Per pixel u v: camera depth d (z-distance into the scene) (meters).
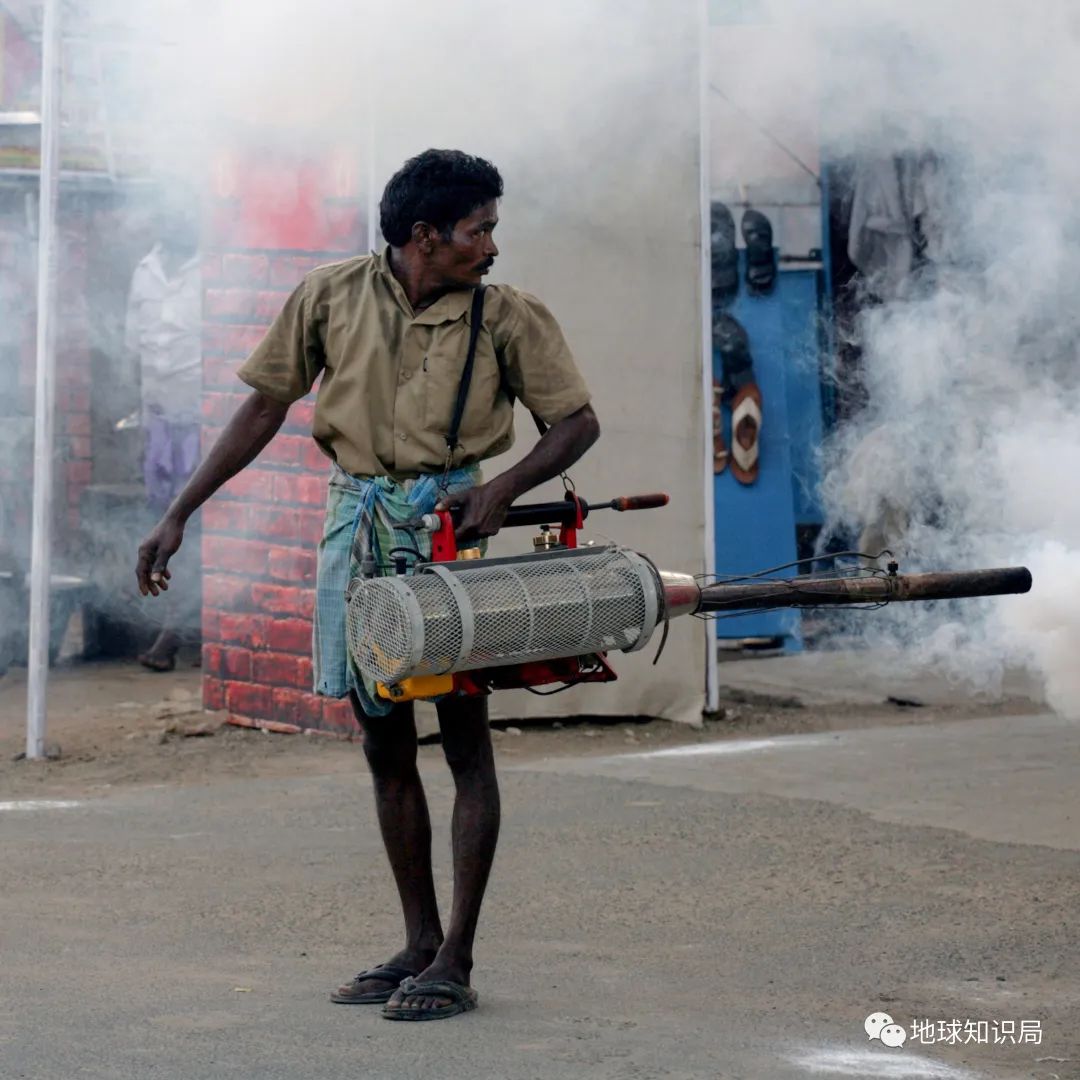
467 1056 7.55
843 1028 8.09
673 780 13.97
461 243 8.01
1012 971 9.05
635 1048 7.69
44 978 8.80
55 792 13.84
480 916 10.16
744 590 8.02
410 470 8.14
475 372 8.16
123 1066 7.40
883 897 10.51
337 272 8.29
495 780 8.45
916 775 14.04
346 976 8.95
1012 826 12.27
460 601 7.33
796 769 14.34
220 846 11.91
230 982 8.78
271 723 16.31
